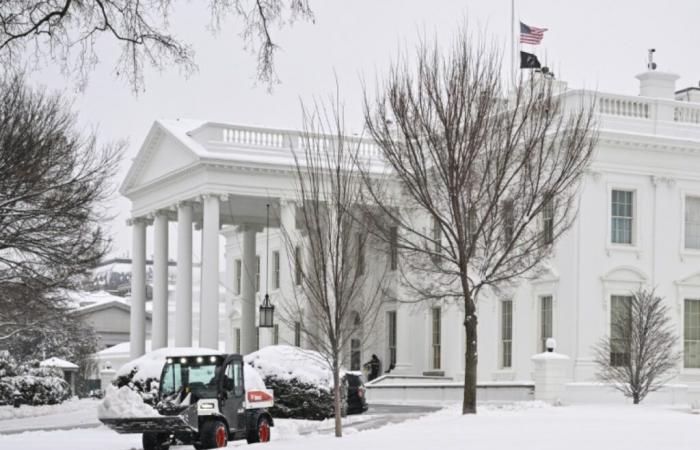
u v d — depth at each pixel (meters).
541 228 52.88
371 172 57.47
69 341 92.50
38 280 46.91
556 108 46.78
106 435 40.28
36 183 43.94
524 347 59.97
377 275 59.22
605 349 55.62
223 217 79.12
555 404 51.72
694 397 57.81
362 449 27.25
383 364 71.62
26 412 61.19
